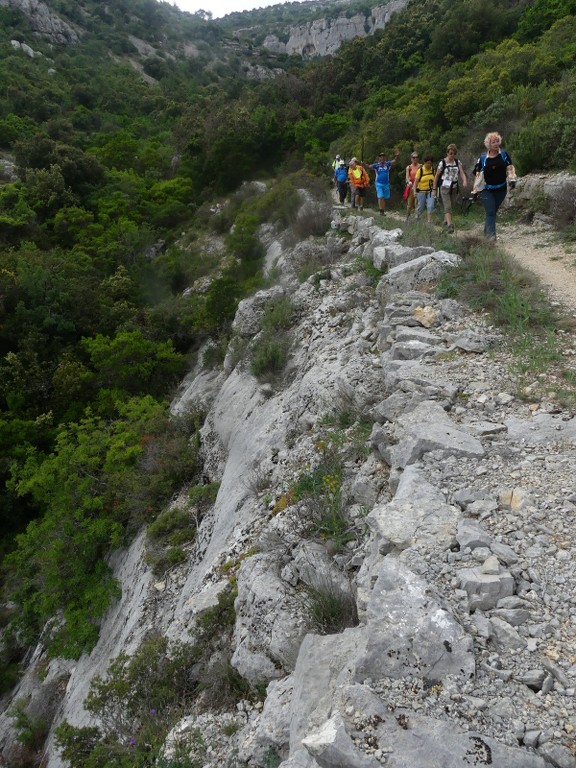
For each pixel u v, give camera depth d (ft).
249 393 36.17
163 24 387.55
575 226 33.04
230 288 58.13
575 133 40.37
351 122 98.63
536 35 83.25
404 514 11.86
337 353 28.40
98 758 16.85
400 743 7.55
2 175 112.37
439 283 23.59
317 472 19.31
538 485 12.37
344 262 40.40
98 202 104.17
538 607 9.59
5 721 38.19
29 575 45.11
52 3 298.76
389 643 8.93
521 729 7.72
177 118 175.42
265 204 75.10
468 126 59.11
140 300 79.87
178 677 18.10
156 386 63.57
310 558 15.97
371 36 132.67
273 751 11.60
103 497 41.86
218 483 34.30
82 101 184.85
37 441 62.64
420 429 14.65
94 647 34.78
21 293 74.59
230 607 19.08
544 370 16.85
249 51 400.47
